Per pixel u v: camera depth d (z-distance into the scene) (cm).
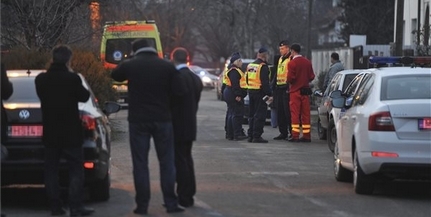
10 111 1808
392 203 1992
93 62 3394
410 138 1948
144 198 1803
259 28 9825
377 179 2052
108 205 1928
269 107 4122
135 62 1795
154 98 1788
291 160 2823
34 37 3766
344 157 2244
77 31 3997
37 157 1802
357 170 2062
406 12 6825
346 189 2202
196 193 2105
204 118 4966
